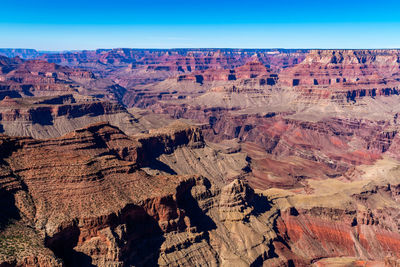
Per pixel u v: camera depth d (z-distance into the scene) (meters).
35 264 80.12
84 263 93.06
